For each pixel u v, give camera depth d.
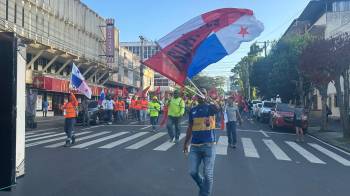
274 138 20.97
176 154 14.12
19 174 9.23
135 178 10.04
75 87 20.69
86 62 51.25
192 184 9.45
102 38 60.25
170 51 7.57
